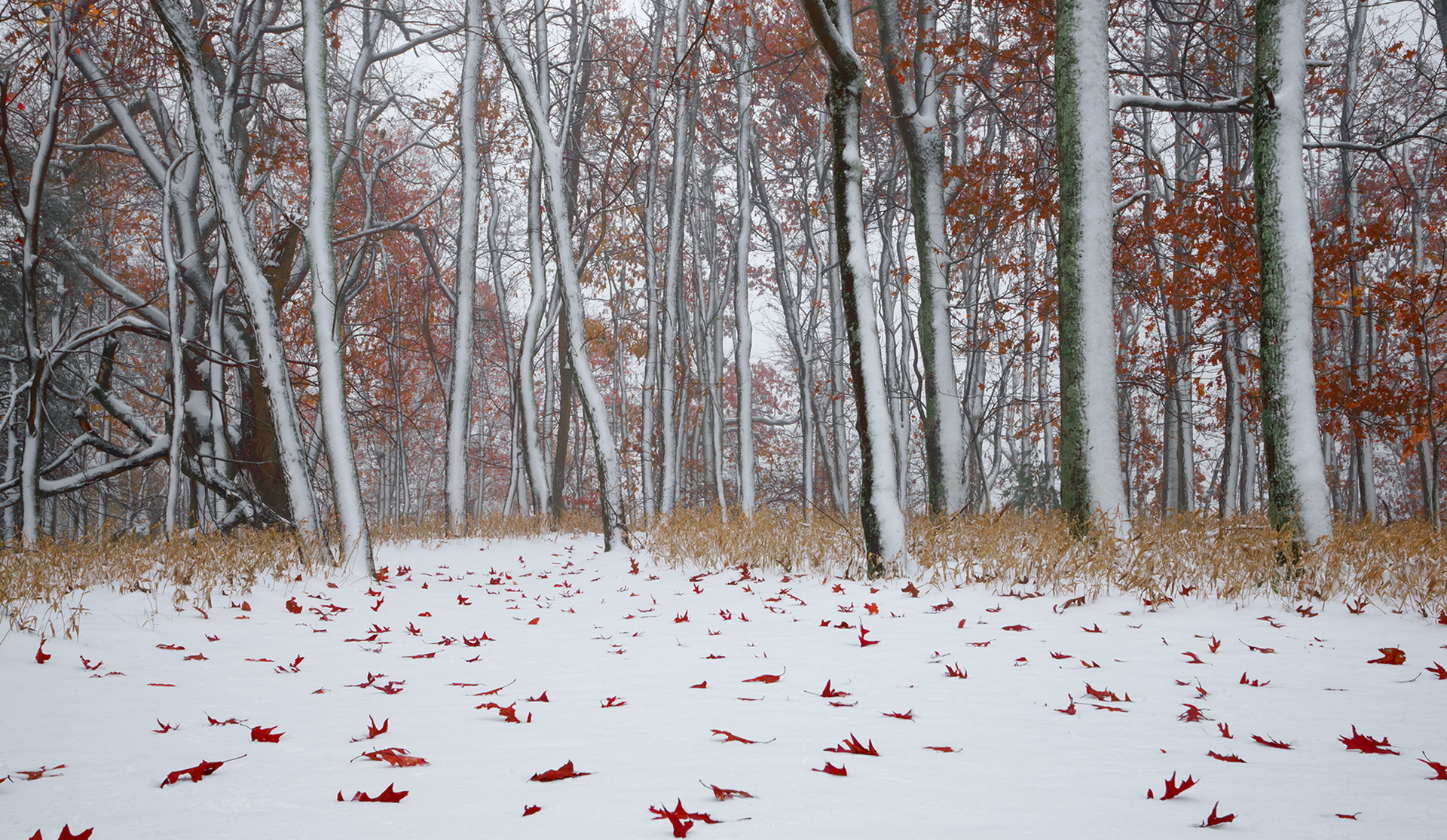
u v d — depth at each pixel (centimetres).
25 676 396
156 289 1566
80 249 1591
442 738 279
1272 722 302
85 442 1221
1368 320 1680
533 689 387
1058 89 850
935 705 334
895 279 2558
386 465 3209
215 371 1340
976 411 2267
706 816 175
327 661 484
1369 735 280
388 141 2388
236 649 508
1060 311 840
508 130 2181
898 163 2080
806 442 2456
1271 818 179
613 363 3069
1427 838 164
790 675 411
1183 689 368
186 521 1303
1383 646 459
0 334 1612
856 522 1095
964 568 782
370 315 2344
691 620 646
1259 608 575
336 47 1669
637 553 1259
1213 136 1952
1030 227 2088
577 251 2439
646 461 1941
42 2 1017
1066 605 609
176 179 1424
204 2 1529
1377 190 2056
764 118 2369
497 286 2544
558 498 2252
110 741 279
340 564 948
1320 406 1383
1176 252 1501
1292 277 660
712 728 290
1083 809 186
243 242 960
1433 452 1241
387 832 173
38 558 715
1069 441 819
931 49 1243
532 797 199
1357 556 631
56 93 1031
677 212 1786
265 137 1677
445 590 916
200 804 201
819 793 200
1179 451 1873
